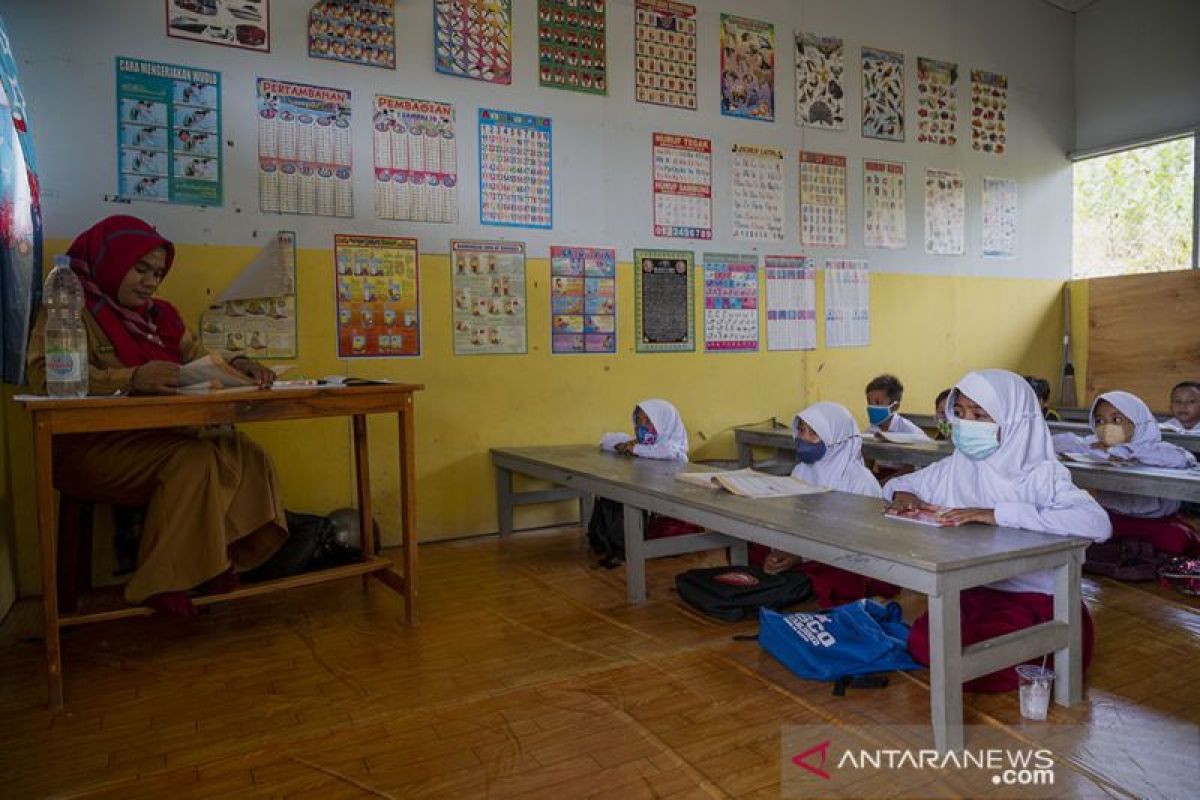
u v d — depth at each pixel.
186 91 3.43
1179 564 3.07
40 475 2.12
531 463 3.72
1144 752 1.78
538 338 4.23
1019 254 5.93
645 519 3.72
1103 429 3.58
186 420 2.30
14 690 2.26
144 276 2.70
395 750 1.87
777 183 4.93
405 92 3.87
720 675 2.27
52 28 3.20
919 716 1.98
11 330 2.77
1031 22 5.93
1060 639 1.98
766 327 4.94
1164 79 5.60
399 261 3.87
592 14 4.33
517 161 4.14
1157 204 5.84
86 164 3.26
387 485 3.88
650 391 4.56
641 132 4.48
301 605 3.01
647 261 4.52
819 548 2.04
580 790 1.67
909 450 3.77
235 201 3.53
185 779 1.76
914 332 5.50
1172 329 5.51
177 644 2.62
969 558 1.78
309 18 3.66
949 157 5.59
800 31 4.99
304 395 2.47
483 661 2.42
